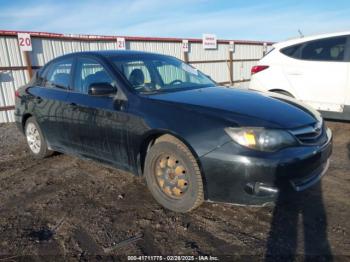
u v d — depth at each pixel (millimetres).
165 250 2584
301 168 2713
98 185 3957
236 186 2693
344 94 5746
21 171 4645
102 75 3773
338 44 5801
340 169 4141
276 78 6457
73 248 2660
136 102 3318
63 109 4141
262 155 2609
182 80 4082
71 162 4898
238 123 2732
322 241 2598
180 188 3068
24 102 4992
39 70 5031
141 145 3260
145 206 3330
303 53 6184
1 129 8953
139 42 13961
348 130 6102
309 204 3221
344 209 3096
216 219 3018
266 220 2957
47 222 3105
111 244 2693
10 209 3420
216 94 3469
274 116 2865
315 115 3277
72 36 11875
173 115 3020
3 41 10258
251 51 20203
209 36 17109
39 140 4973
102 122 3592
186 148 2922
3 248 2693
